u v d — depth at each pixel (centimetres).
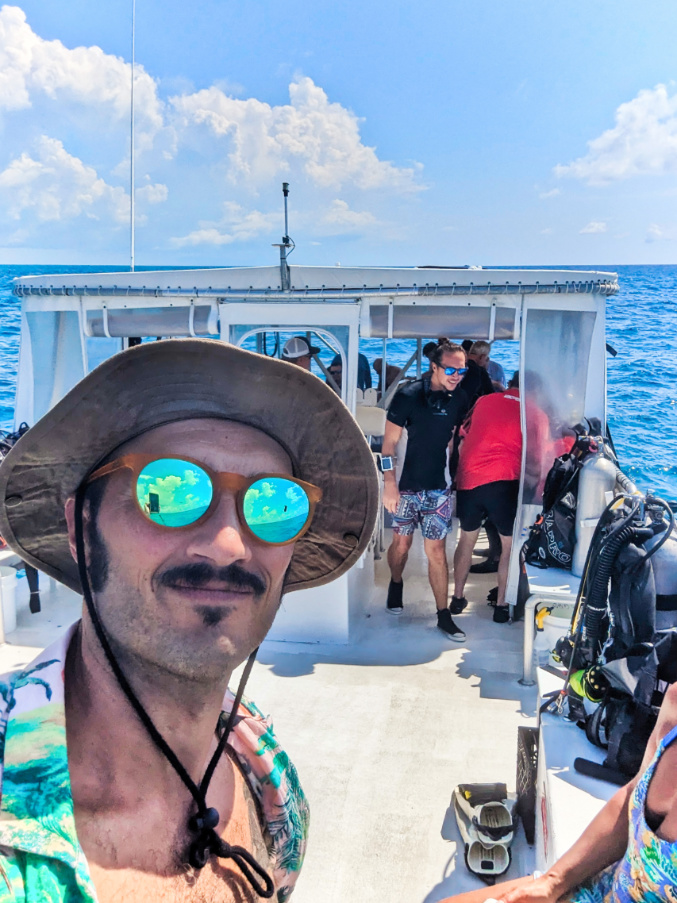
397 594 502
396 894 267
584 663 255
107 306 469
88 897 76
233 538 90
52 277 473
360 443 114
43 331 495
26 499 103
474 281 442
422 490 462
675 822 145
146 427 101
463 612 507
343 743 354
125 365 94
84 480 96
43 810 78
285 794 125
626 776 238
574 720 274
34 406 501
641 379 2339
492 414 472
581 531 418
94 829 88
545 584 411
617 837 175
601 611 244
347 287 440
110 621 91
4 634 443
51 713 86
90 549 93
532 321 453
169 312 460
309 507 100
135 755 93
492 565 586
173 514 87
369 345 1702
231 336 452
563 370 460
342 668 426
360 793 319
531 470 471
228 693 126
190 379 99
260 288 446
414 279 441
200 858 97
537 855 267
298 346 450
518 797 294
